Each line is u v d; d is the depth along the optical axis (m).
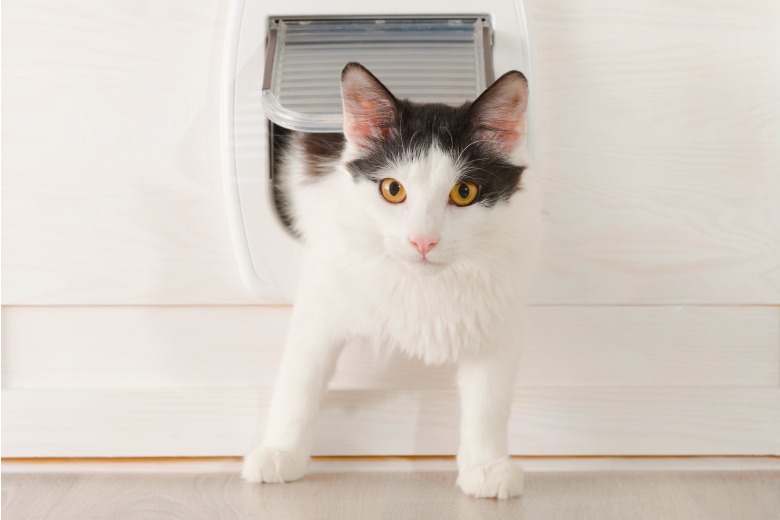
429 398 1.59
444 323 1.37
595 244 1.58
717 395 1.61
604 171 1.57
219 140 1.54
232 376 1.60
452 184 1.25
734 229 1.58
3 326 1.58
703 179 1.57
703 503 1.37
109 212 1.56
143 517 1.28
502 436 1.40
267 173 1.51
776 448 1.61
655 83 1.55
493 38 1.48
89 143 1.55
